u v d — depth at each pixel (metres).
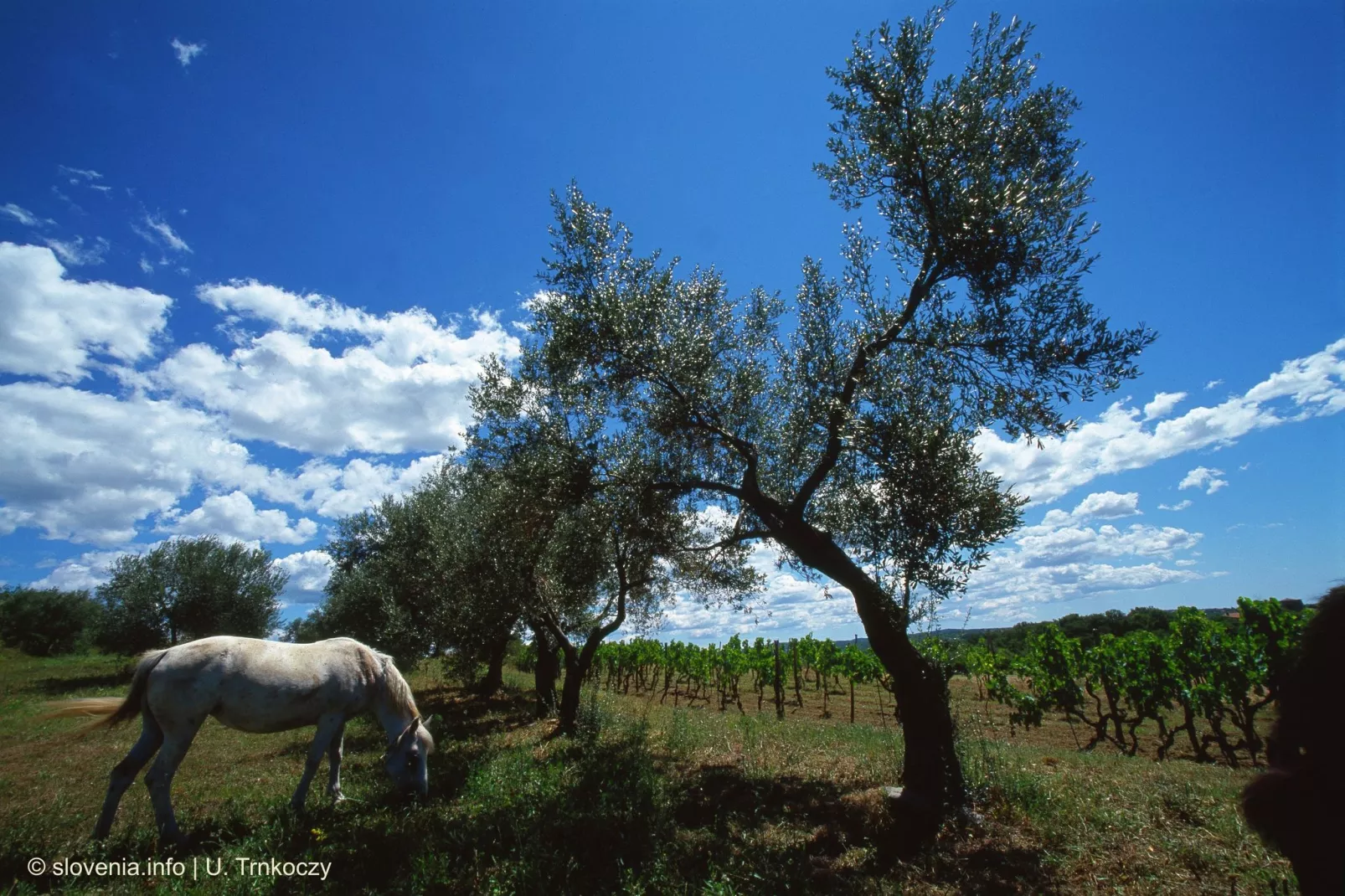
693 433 9.27
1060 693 18.94
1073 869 5.51
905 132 7.02
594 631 13.45
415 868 5.69
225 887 5.54
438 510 20.06
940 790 6.86
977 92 7.05
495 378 12.14
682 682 35.91
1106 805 6.94
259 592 36.16
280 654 8.01
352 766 11.08
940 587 6.72
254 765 11.51
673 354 8.41
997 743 11.71
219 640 7.76
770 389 9.34
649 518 10.18
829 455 7.65
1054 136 7.17
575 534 11.67
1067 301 6.61
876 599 7.23
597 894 5.26
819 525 9.05
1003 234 6.59
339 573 32.41
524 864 5.60
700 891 5.18
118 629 32.72
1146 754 17.56
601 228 8.95
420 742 8.66
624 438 10.76
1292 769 1.72
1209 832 6.04
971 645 24.25
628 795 7.30
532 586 13.73
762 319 9.72
